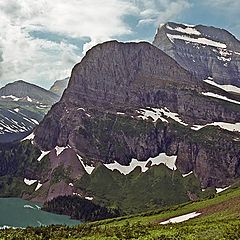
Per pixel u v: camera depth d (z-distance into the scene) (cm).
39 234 11325
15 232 11519
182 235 9531
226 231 9512
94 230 11919
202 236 9238
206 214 17100
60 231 11725
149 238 9444
